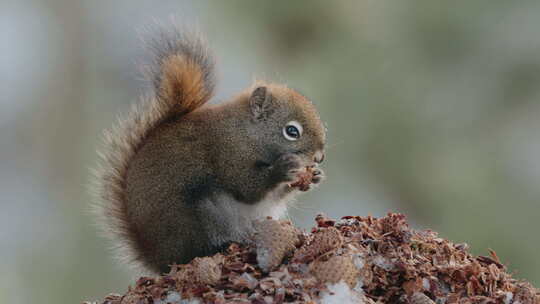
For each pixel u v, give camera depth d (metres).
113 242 8.95
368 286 7.05
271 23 16.92
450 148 15.67
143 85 9.56
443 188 15.55
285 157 8.98
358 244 7.22
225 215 8.81
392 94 15.66
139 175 8.77
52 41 23.80
